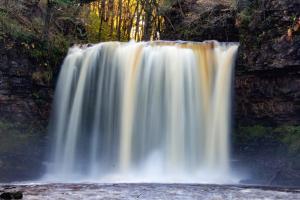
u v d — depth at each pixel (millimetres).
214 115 19219
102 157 19906
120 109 19953
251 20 19359
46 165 20719
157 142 19219
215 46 19750
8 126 20094
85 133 20484
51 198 10008
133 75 20062
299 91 18266
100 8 35156
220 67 19516
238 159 19766
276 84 18922
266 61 18609
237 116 20188
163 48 19922
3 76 20078
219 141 19141
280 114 19047
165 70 19672
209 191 12016
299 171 17562
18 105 20516
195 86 19297
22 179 19469
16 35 20609
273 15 18516
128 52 20422
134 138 19516
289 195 11438
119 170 19469
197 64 19469
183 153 18891
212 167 18891
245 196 11070
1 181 18766
